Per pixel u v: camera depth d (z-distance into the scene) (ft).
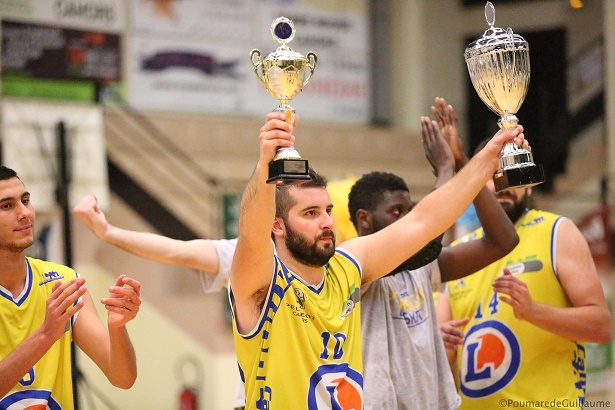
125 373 9.53
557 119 33.19
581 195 31.99
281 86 8.24
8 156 23.31
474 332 12.17
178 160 27.32
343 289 8.98
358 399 8.63
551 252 11.83
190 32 30.35
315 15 33.47
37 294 9.92
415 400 9.61
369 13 35.12
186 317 23.97
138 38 29.09
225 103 31.19
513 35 9.03
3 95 25.62
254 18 31.99
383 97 35.42
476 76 8.98
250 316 8.49
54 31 26.91
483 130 35.53
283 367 8.40
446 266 11.08
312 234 8.63
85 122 24.77
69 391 9.79
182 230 26.71
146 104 29.25
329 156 31.55
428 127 10.59
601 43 32.35
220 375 23.36
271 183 7.71
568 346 11.75
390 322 9.79
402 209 10.48
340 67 34.17
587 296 11.43
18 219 9.61
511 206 12.12
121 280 9.12
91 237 24.36
